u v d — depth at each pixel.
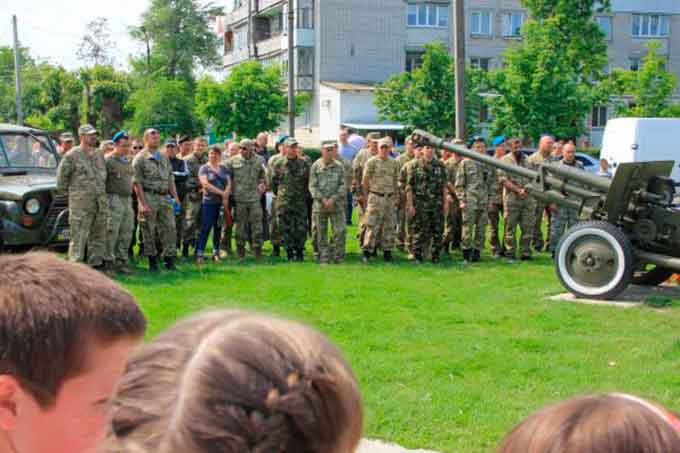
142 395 0.98
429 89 31.34
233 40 55.44
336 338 6.83
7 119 57.94
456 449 4.39
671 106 33.12
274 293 8.92
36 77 58.19
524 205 12.32
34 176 10.90
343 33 42.44
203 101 36.88
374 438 4.52
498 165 10.37
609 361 6.20
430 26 43.50
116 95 47.78
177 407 0.95
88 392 1.44
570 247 8.90
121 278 9.88
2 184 10.27
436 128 31.53
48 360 1.40
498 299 8.77
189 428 0.93
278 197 11.89
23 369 1.40
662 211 8.77
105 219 9.87
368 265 11.48
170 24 65.19
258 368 0.95
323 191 11.58
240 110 36.12
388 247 11.95
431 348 6.48
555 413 1.07
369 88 39.97
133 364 1.02
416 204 11.80
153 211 10.44
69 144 11.77
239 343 0.97
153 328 7.13
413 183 11.82
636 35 46.53
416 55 43.75
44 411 1.43
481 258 12.49
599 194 9.30
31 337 1.39
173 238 10.67
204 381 0.95
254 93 36.25
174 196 10.75
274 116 36.81
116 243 10.23
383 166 11.80
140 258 11.73
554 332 7.20
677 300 8.61
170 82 45.28
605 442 1.00
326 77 42.44
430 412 4.91
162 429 0.95
